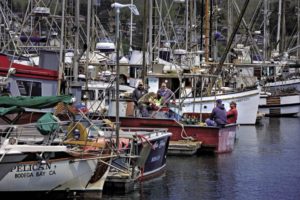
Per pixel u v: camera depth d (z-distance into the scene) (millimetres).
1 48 44281
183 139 35406
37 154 21578
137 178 25484
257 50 74062
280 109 70250
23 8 57438
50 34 48875
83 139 23781
